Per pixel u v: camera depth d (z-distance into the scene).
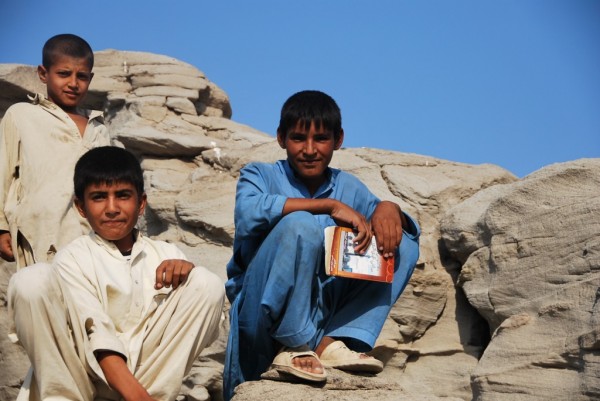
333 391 5.62
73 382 5.12
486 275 8.95
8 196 6.95
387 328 8.98
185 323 5.39
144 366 5.33
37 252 6.77
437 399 5.56
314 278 5.92
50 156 6.94
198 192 10.32
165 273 5.41
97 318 5.20
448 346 9.05
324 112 6.16
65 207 6.86
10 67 11.55
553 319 8.16
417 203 9.78
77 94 7.23
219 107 12.48
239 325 6.14
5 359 10.22
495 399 8.08
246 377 6.19
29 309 5.02
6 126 7.02
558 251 8.49
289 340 5.74
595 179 8.78
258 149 10.64
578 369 7.80
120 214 5.55
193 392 9.07
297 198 6.02
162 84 11.98
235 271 6.34
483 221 9.09
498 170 10.23
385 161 10.23
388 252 5.95
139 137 11.10
